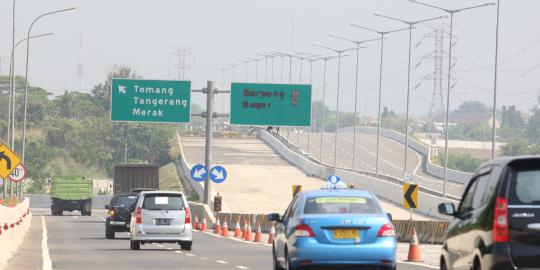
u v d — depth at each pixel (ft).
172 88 540.11
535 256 113.09
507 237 113.60
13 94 612.70
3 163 384.68
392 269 165.99
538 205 113.80
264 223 426.51
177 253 271.90
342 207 167.02
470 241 121.19
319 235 164.35
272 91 556.10
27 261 229.66
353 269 164.96
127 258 248.73
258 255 263.70
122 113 540.93
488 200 116.88
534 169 115.14
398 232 346.33
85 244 315.17
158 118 540.11
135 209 285.84
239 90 552.82
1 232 214.90
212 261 239.09
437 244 320.91
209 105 535.19
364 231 164.86
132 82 541.34
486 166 123.95
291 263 166.81
